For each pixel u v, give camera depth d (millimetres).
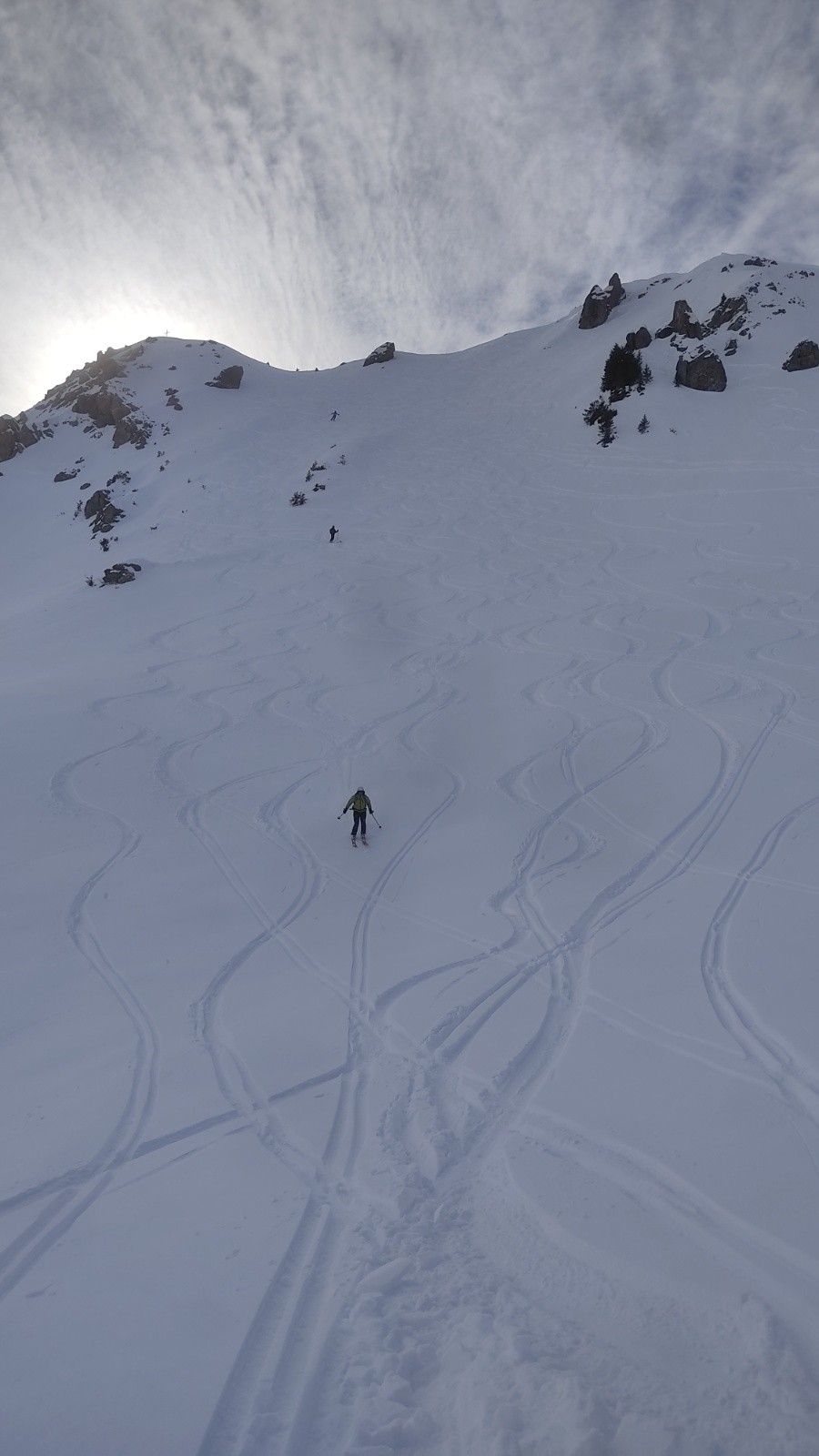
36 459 73375
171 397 78875
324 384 86938
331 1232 5941
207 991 10570
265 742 20391
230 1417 4406
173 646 29188
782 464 41781
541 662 24422
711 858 12945
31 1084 8703
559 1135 6891
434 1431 4285
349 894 13375
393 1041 8922
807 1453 3879
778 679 20891
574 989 9641
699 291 71312
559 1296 5137
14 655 30609
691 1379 4398
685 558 33844
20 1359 4914
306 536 45125
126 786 18109
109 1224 6211
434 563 37625
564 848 14141
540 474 50125
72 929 12656
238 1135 7352
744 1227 5582
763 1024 8328
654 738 18344
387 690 23469
